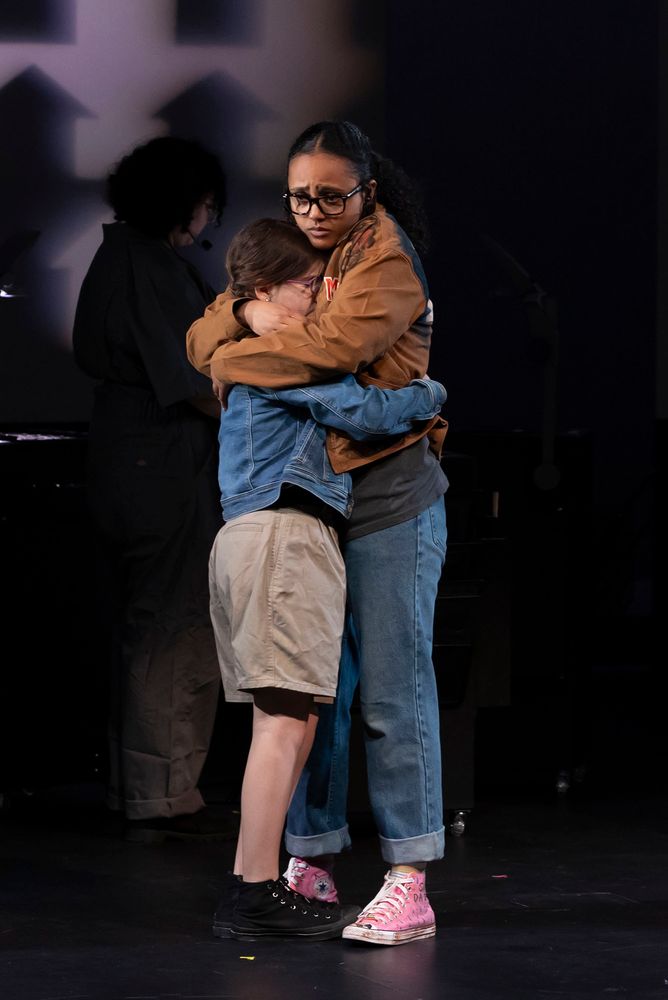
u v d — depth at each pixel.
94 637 6.67
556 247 10.37
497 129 10.27
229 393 4.71
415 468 4.68
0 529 6.43
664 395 9.49
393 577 4.64
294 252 4.62
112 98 8.22
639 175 10.36
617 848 5.87
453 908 5.03
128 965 4.40
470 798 6.07
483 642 6.13
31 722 6.57
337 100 8.53
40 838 6.02
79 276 8.21
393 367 4.65
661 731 8.15
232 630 4.57
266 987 4.20
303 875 4.87
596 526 10.23
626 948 4.57
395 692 4.66
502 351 10.34
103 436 6.08
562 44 10.25
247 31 8.40
